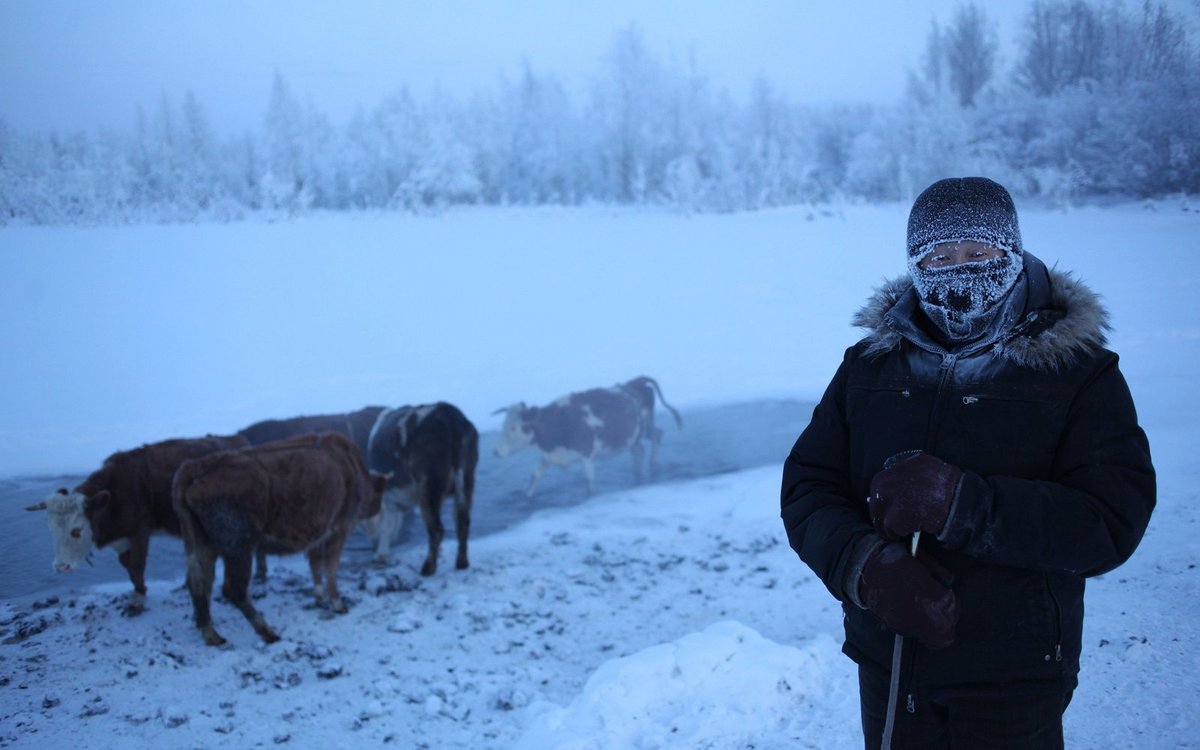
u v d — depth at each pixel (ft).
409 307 70.64
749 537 27.12
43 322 65.87
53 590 25.25
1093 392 6.09
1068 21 91.91
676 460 36.52
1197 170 79.25
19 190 121.60
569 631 21.48
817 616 20.81
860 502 6.91
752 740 12.10
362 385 49.29
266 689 18.61
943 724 6.54
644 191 143.02
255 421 42.27
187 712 17.51
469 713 17.08
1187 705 11.69
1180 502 22.20
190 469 21.24
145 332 62.90
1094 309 6.22
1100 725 11.44
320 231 114.42
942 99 117.39
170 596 24.82
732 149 139.13
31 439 39.60
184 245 101.55
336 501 23.24
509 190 152.25
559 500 33.04
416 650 20.63
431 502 26.27
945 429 6.34
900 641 6.36
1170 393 36.06
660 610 22.39
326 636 21.65
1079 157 86.89
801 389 46.65
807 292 72.43
